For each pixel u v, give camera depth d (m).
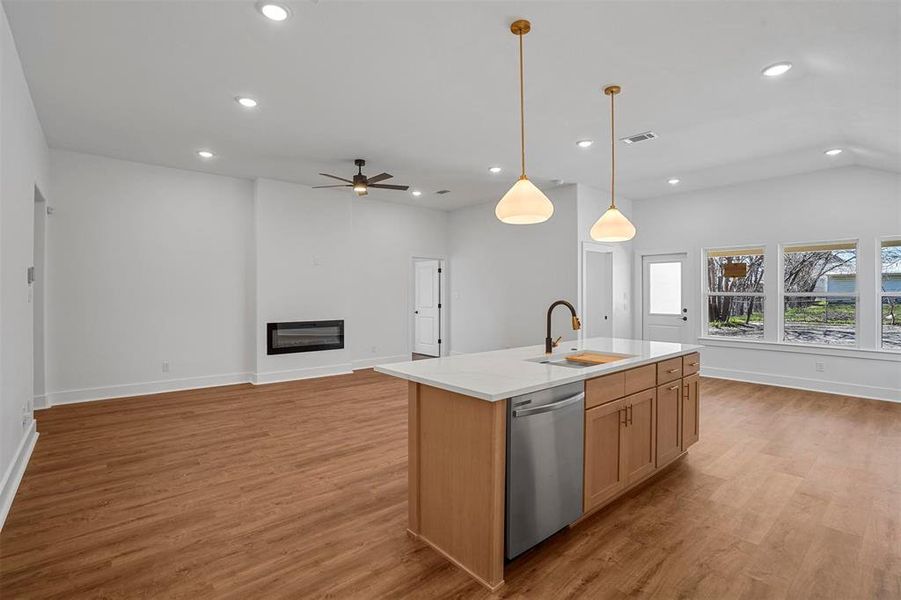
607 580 1.95
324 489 2.84
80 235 4.91
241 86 3.26
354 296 7.16
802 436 3.85
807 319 5.67
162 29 2.55
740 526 2.40
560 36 2.58
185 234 5.57
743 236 6.09
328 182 6.14
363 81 3.16
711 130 4.08
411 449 2.31
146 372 5.32
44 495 2.73
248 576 1.97
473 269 7.81
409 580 1.95
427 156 4.95
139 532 2.32
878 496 2.74
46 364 4.71
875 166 5.01
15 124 2.79
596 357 3.09
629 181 6.03
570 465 2.26
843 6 2.21
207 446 3.59
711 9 2.29
